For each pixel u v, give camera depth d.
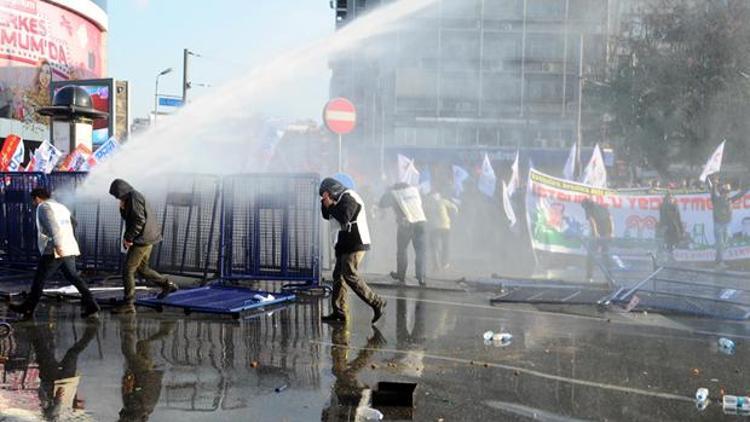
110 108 22.73
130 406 5.15
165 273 10.59
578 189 14.53
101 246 10.85
